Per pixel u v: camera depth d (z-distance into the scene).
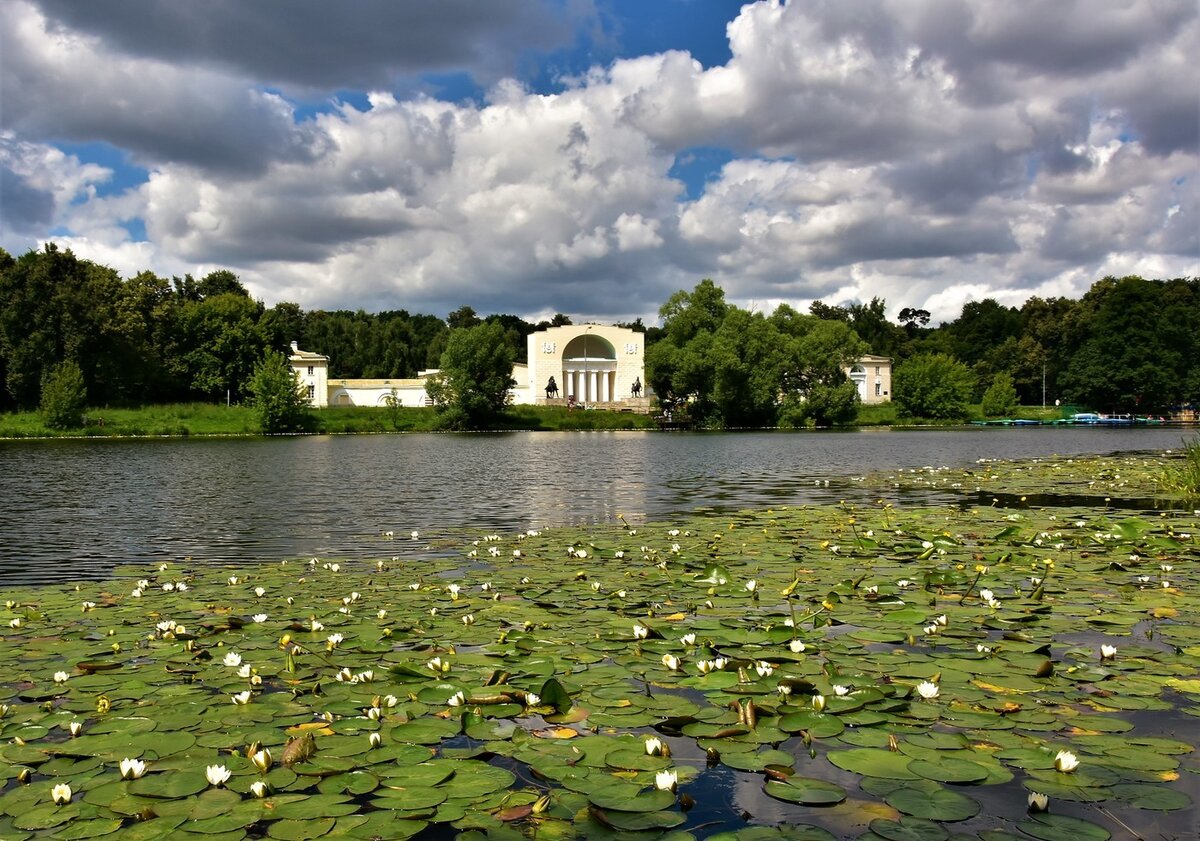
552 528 14.94
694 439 58.69
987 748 4.89
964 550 11.72
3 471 30.81
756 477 26.45
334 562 11.39
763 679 6.13
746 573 10.29
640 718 5.43
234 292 106.62
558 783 4.55
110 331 75.50
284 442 57.00
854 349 86.12
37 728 5.31
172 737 5.18
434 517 17.03
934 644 7.09
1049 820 4.06
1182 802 4.21
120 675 6.39
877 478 24.80
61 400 64.69
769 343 81.31
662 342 86.50
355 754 4.90
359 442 56.72
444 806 4.25
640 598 8.95
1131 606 8.33
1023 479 23.41
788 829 3.98
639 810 4.19
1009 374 109.88
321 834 3.98
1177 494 19.22
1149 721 5.34
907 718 5.37
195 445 52.31
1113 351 91.06
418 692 5.94
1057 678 6.13
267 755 4.68
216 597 9.24
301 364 94.25
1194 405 93.50
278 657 6.86
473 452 43.72
